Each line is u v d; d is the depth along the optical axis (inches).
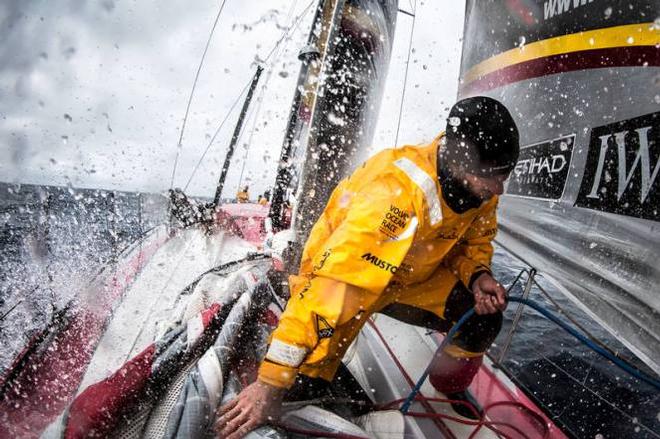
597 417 113.8
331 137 81.4
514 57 62.8
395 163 40.4
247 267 76.5
